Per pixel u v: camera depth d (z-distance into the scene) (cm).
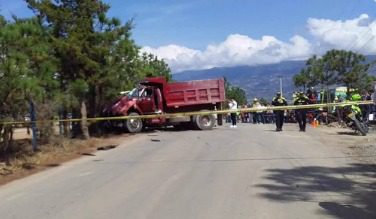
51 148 1628
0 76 1229
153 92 2434
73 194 942
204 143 1750
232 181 1005
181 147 1647
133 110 2361
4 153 1534
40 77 1352
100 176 1134
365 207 780
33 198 926
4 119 1438
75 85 1792
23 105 1423
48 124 1709
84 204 852
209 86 2542
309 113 2859
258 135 2016
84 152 1619
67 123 1944
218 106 2570
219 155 1404
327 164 1194
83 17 1978
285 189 919
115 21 2038
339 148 1504
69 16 1944
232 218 733
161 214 766
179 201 845
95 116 2195
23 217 786
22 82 1241
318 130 2258
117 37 2047
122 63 2109
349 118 2008
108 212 790
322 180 996
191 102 2509
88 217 765
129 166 1266
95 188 991
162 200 857
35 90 1278
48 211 816
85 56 1917
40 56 1358
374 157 1284
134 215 765
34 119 1543
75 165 1340
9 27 1270
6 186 1072
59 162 1413
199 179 1041
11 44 1266
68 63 1931
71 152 1609
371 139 1739
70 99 1758
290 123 3039
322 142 1688
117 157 1466
